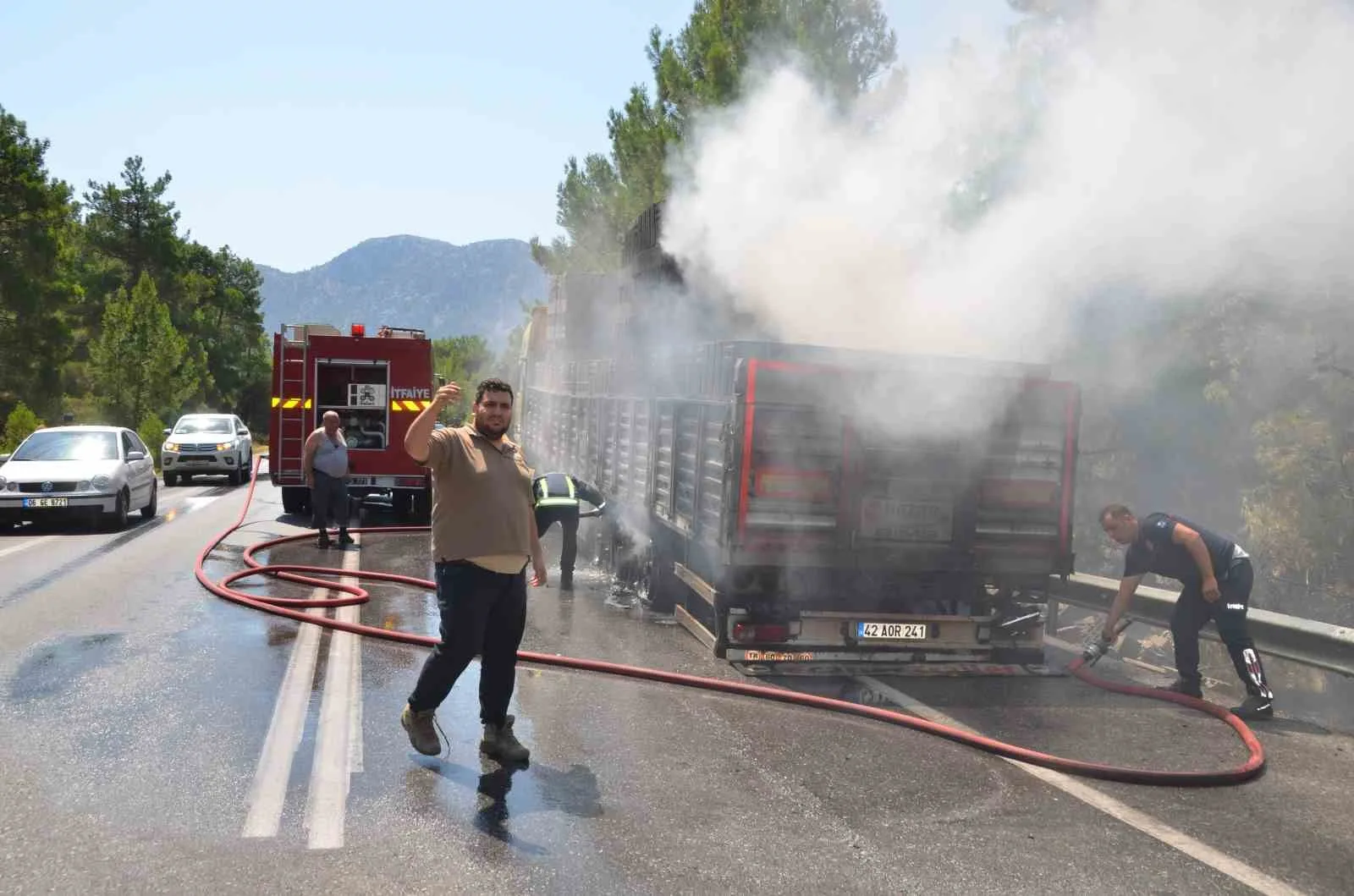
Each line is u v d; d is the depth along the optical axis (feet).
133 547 42.75
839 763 17.02
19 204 125.18
